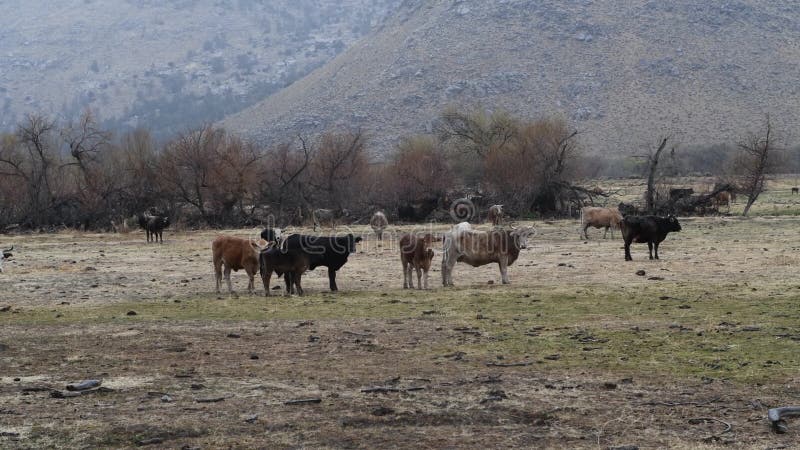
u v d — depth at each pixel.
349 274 27.50
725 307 18.83
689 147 152.50
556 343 15.60
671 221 29.31
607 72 193.50
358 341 16.16
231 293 23.38
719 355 14.30
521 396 12.30
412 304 20.53
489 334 16.52
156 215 46.53
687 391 12.41
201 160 57.53
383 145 175.75
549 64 199.75
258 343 16.16
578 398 12.19
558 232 44.12
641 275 24.88
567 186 58.75
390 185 60.16
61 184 61.00
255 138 193.25
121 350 15.73
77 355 15.35
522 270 27.34
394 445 10.44
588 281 24.05
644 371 13.50
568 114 180.75
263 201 59.50
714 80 186.50
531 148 60.84
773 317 17.38
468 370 13.80
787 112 172.12
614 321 17.55
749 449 10.13
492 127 73.56
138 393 12.75
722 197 56.66
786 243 34.16
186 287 24.98
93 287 25.12
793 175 119.94
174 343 16.28
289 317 18.98
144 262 32.56
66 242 44.06
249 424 11.25
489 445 10.41
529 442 10.50
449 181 60.47
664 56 196.00
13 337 17.11
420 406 11.90
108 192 57.28
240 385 13.08
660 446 10.29
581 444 10.40
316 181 61.59
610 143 166.62
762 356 14.13
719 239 36.91
